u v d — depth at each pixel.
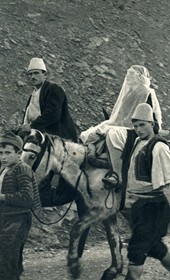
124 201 6.93
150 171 6.02
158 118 7.19
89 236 9.10
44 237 8.73
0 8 13.91
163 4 16.89
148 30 15.41
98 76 13.00
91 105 12.09
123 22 15.21
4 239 5.45
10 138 5.54
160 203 6.01
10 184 5.50
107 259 7.98
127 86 7.26
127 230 9.55
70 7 14.97
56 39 13.60
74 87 12.39
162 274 7.21
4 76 11.84
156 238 6.02
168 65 14.58
